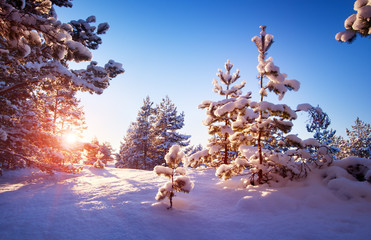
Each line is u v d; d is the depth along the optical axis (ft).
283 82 21.34
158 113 126.62
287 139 21.94
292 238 11.24
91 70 30.17
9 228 12.78
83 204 18.02
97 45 30.99
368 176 18.04
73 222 13.89
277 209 15.98
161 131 115.24
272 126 22.66
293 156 24.38
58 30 17.11
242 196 19.57
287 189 19.84
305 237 11.24
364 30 12.66
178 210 16.38
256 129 22.89
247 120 23.81
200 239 11.82
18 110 42.73
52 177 39.83
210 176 34.53
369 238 10.58
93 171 54.54
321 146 22.70
